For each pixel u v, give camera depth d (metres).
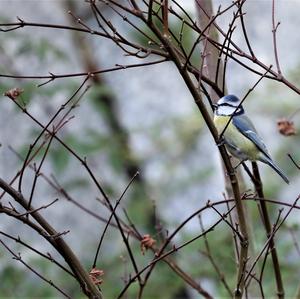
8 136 15.75
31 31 16.97
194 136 16.80
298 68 15.75
